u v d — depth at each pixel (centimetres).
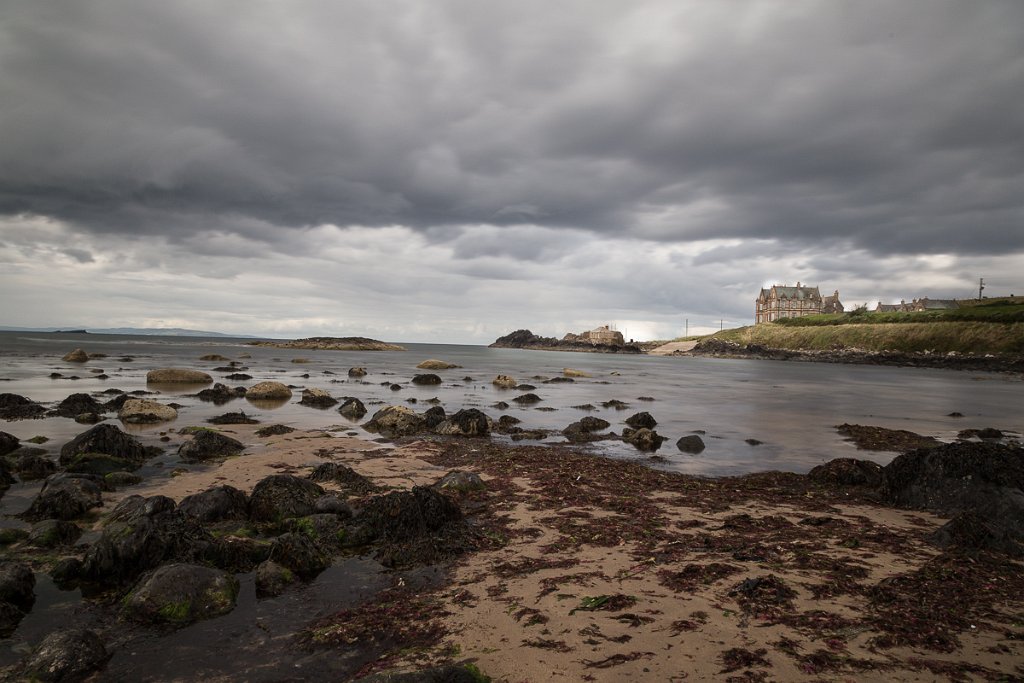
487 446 1892
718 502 1205
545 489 1303
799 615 663
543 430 2320
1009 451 1192
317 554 846
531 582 779
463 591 754
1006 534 920
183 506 1049
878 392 4812
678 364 11500
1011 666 553
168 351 9531
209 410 2647
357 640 630
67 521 963
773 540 938
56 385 3569
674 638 612
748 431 2398
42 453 1600
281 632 651
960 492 1132
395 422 2245
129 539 796
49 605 714
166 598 690
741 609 681
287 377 4847
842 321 16162
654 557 866
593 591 743
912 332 13162
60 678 557
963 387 5600
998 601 701
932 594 718
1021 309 11638
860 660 562
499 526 1030
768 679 528
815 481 1444
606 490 1302
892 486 1248
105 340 17238
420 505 1005
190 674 567
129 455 1528
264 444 1814
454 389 4059
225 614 694
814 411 3228
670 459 1775
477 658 579
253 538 941
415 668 562
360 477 1357
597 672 546
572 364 9806
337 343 15550
